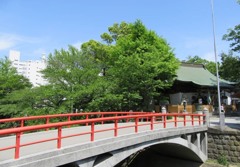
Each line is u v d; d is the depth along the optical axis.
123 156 10.77
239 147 17.38
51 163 7.34
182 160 19.67
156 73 22.59
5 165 6.29
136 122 11.86
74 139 10.05
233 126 19.53
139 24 25.47
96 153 8.99
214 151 18.34
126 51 24.28
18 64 77.00
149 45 24.41
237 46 27.97
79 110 20.25
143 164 21.72
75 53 21.48
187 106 28.19
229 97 36.69
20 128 6.76
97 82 19.86
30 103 18.81
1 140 10.30
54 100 18.91
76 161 8.34
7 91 22.27
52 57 20.56
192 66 35.59
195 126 17.41
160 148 19.94
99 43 32.56
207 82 31.38
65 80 19.80
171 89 31.19
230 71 31.69
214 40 21.52
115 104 20.91
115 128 10.41
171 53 25.50
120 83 22.03
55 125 7.73
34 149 8.18
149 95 23.48
